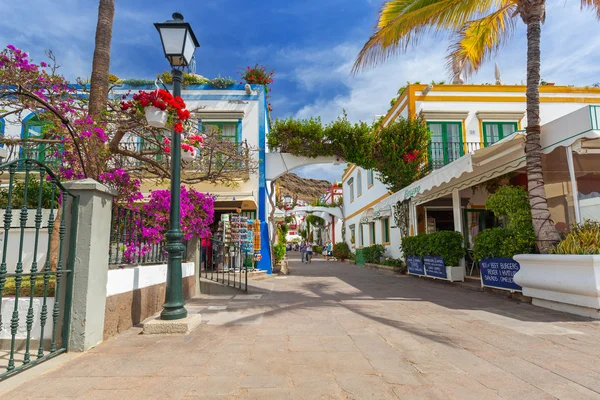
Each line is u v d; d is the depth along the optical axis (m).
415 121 14.03
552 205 8.58
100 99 6.62
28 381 3.20
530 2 7.42
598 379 3.14
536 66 7.27
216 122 14.53
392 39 8.61
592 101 15.35
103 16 6.82
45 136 6.75
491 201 8.21
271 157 14.95
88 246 4.20
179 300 5.22
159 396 2.86
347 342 4.38
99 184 4.30
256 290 9.51
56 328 4.07
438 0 8.01
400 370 3.40
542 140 7.32
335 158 14.99
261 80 14.95
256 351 4.05
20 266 3.46
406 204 14.41
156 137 7.35
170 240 5.25
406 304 7.12
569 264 5.83
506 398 2.78
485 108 14.91
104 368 3.52
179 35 5.46
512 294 7.63
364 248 20.22
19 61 5.75
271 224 17.47
